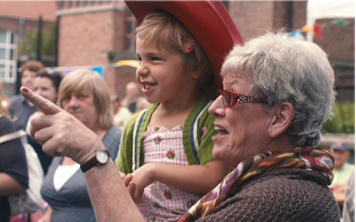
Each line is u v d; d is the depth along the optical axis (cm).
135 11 163
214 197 120
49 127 111
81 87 243
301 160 117
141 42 148
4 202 234
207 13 145
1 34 2075
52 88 371
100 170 114
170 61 147
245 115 121
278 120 119
